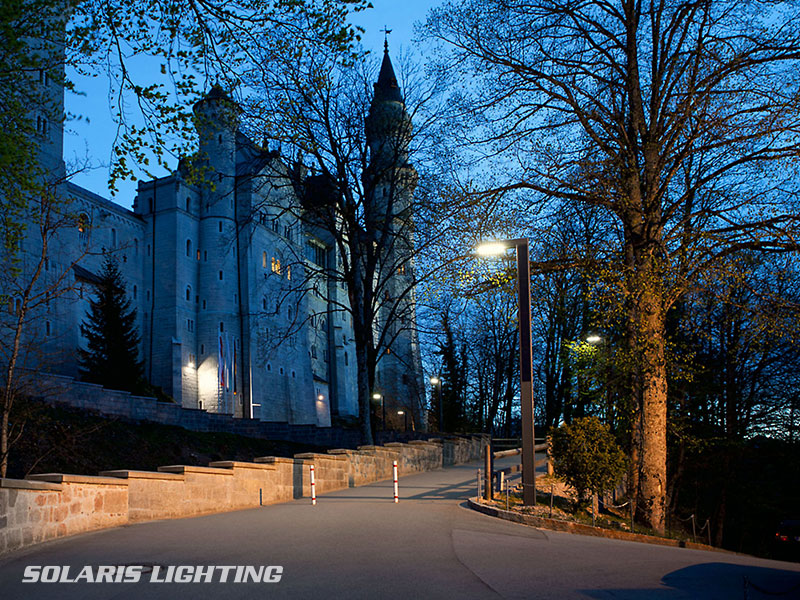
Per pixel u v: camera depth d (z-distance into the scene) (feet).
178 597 24.34
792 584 31.01
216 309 285.84
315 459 74.90
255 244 296.51
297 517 49.49
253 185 288.10
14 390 78.64
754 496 116.57
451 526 45.29
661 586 28.27
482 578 28.14
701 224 70.59
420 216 98.99
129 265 269.03
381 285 115.34
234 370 285.64
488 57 67.72
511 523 50.21
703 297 64.34
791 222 58.85
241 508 60.23
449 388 225.56
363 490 77.66
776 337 62.95
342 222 115.65
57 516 38.42
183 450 128.67
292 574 28.25
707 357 99.66
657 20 66.59
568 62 67.05
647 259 59.62
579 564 33.01
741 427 107.96
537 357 162.40
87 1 45.85
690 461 110.83
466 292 68.28
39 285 173.99
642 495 63.87
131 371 177.27
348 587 25.85
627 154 64.59
